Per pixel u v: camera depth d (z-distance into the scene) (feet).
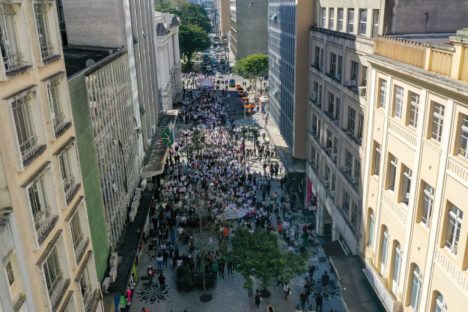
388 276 70.90
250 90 305.53
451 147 52.13
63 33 120.06
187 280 98.78
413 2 80.79
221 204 127.24
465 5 81.76
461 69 49.44
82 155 71.15
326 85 112.27
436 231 55.88
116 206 99.40
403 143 64.69
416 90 60.34
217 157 169.99
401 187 67.00
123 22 117.29
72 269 59.06
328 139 113.29
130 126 118.11
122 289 83.56
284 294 95.81
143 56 145.28
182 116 233.35
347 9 99.86
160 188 141.79
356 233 88.28
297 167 139.23
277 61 171.53
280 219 123.65
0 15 45.70
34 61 50.98
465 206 49.78
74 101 69.26
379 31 83.30
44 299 50.39
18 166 45.68
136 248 98.89
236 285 100.48
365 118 79.77
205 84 325.62
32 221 47.93
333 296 95.20
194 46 369.09
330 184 109.29
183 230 117.60
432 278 57.26
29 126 50.62
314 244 114.21
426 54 56.80
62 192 56.49
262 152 176.55
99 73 89.35
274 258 85.66
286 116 155.74
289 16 140.46
